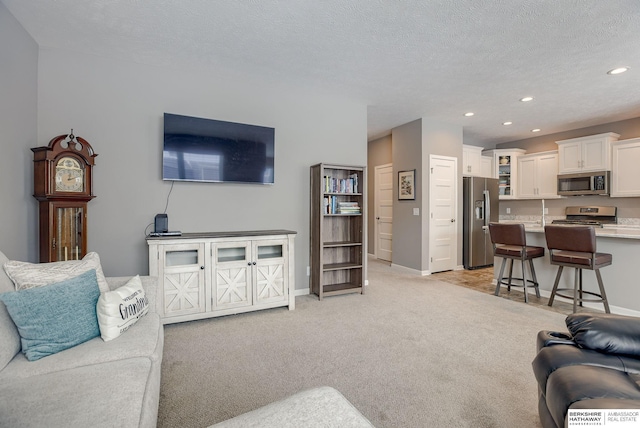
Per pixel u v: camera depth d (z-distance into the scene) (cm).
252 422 100
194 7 235
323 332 284
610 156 520
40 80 287
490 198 599
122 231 316
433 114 501
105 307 160
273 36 274
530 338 271
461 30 263
